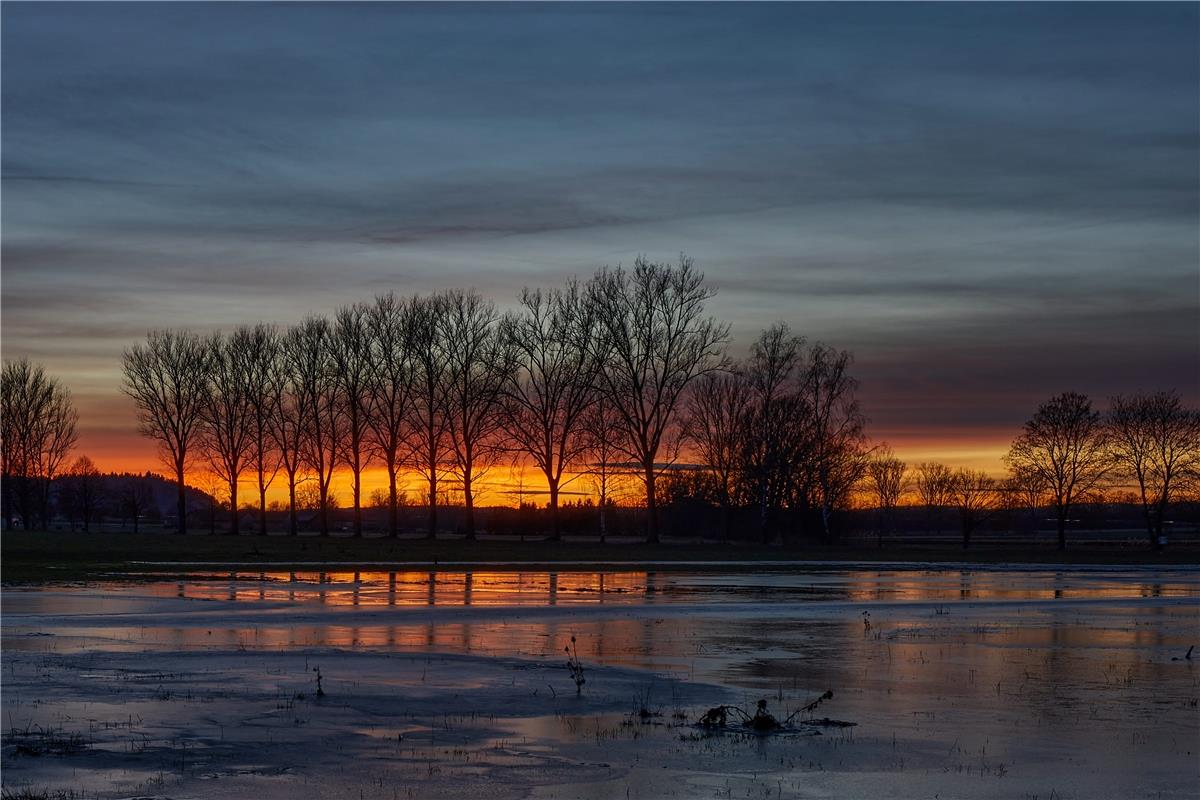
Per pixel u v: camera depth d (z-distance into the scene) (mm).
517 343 92938
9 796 13750
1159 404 102000
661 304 89688
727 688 22219
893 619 36344
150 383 107625
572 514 114438
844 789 14727
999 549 97688
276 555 68312
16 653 25250
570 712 19516
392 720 18578
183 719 18281
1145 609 41719
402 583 49219
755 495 95500
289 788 14344
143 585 45688
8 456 113688
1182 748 17344
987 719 19453
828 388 94375
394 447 97062
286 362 104938
